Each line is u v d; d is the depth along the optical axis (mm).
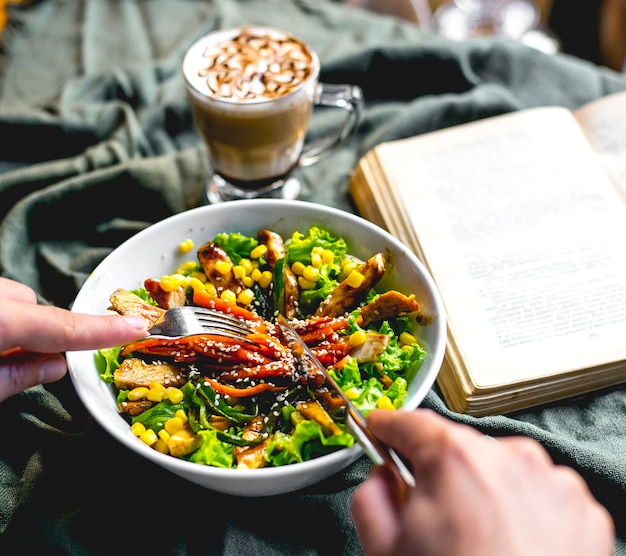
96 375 354
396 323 381
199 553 355
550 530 249
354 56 577
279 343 366
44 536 351
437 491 256
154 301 392
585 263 438
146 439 342
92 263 472
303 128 496
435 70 582
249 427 350
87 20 631
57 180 512
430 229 460
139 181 501
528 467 263
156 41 619
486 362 395
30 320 311
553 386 394
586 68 588
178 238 408
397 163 494
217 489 339
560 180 481
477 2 987
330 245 404
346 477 373
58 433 382
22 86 589
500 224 460
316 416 336
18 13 639
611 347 397
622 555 357
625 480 363
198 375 363
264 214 414
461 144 505
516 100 570
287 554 354
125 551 350
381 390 350
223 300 381
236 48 496
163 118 555
